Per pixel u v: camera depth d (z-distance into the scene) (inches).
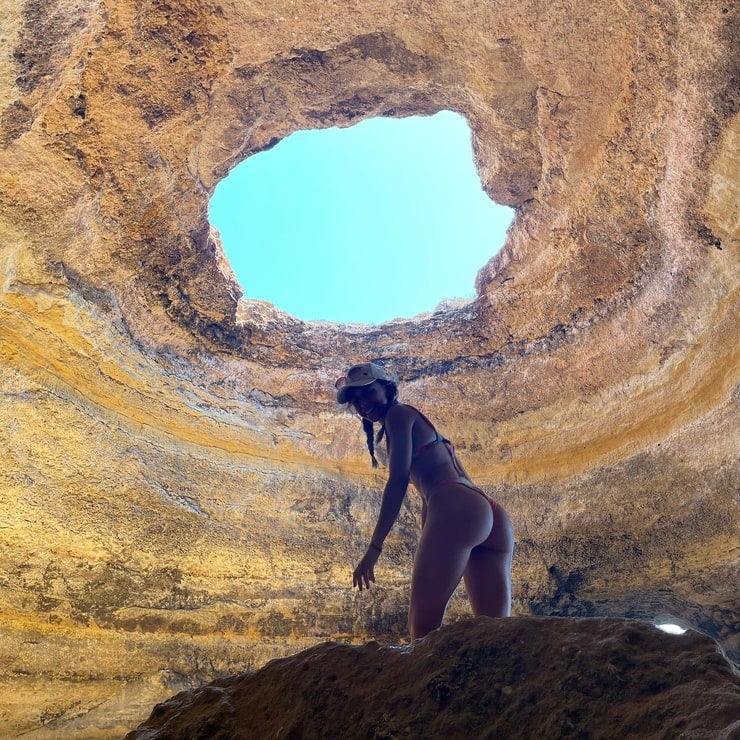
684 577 264.4
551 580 286.4
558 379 282.8
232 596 262.2
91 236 230.1
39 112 204.2
